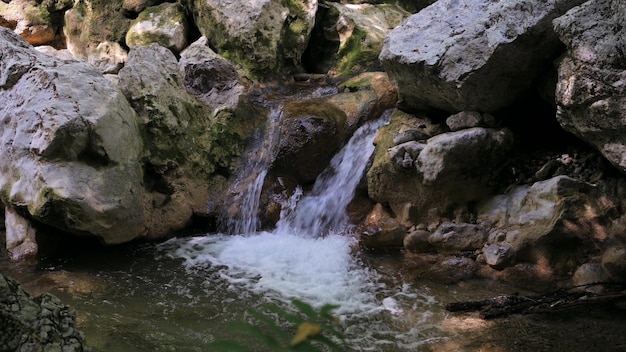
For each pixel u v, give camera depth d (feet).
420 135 16.47
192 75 18.92
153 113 16.80
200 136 17.90
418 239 15.37
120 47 23.79
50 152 14.08
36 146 14.15
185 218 17.03
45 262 14.89
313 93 20.68
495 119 15.55
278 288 13.65
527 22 13.79
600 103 12.01
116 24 23.97
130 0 23.71
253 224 17.25
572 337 11.21
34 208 14.14
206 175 17.81
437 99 16.12
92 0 24.39
